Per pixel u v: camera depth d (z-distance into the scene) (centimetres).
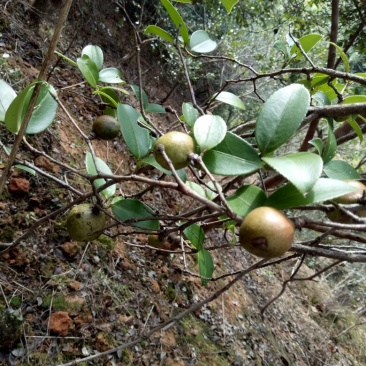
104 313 65
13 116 32
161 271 86
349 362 152
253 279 131
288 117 29
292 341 124
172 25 192
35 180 70
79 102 108
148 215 38
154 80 190
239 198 27
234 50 186
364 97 44
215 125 29
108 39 167
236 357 88
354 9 135
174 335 76
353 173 34
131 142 36
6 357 49
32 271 60
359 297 210
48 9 123
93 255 70
